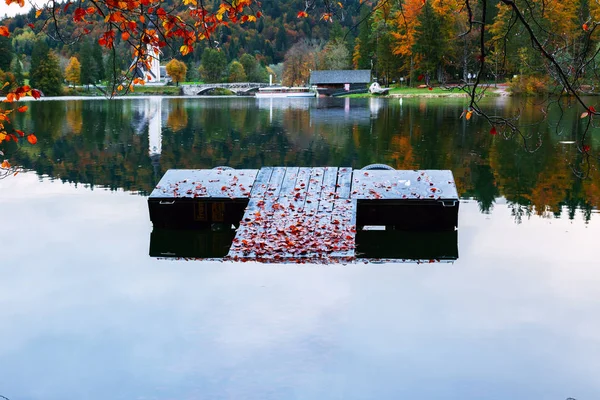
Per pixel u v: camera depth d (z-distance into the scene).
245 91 89.94
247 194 12.03
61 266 9.91
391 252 10.46
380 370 6.44
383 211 11.63
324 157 20.95
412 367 6.52
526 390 6.07
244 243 10.31
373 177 12.52
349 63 95.75
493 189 15.04
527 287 8.80
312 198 11.76
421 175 12.46
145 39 4.49
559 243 10.75
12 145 24.03
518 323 7.59
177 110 44.69
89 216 12.95
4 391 6.15
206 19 4.61
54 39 4.36
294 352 6.87
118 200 14.38
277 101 59.25
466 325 7.56
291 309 8.05
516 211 12.95
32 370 6.57
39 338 7.32
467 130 27.80
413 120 33.59
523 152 20.59
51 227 12.12
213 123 33.50
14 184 16.12
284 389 6.09
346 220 10.92
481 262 9.91
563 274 9.29
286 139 25.92
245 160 20.62
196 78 103.75
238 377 6.32
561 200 13.81
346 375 6.36
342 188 12.11
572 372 6.43
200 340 7.18
